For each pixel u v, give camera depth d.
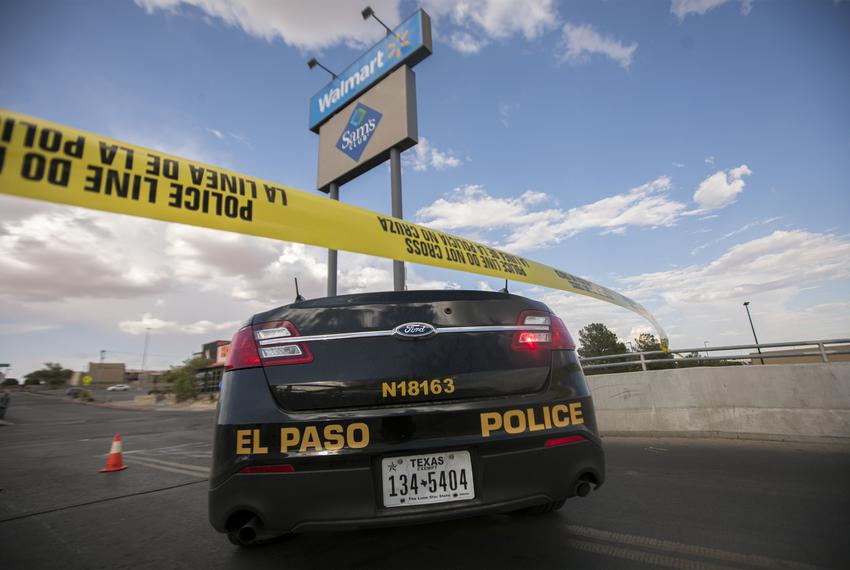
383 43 10.27
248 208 2.60
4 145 1.76
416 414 1.85
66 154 1.92
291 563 2.20
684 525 2.54
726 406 5.68
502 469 1.87
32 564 2.41
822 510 2.71
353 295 2.10
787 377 5.33
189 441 9.43
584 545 2.28
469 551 2.23
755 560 2.06
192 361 32.78
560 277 6.29
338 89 11.39
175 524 3.07
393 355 1.95
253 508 1.72
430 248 4.06
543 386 2.09
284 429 1.79
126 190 2.08
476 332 2.08
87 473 5.49
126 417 20.70
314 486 1.73
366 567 2.09
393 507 1.76
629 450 5.19
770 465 4.01
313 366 1.90
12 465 6.32
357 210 3.44
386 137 9.80
